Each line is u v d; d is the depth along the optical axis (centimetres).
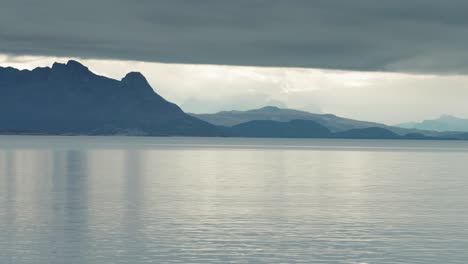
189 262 3147
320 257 3281
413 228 4181
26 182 7425
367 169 11231
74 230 3981
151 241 3650
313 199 5891
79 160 13275
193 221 4412
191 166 11525
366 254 3356
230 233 3944
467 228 4191
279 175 9238
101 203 5366
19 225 4156
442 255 3338
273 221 4450
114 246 3497
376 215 4797
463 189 7094
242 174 9369
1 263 3078
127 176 8594
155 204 5350
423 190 6950
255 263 3142
